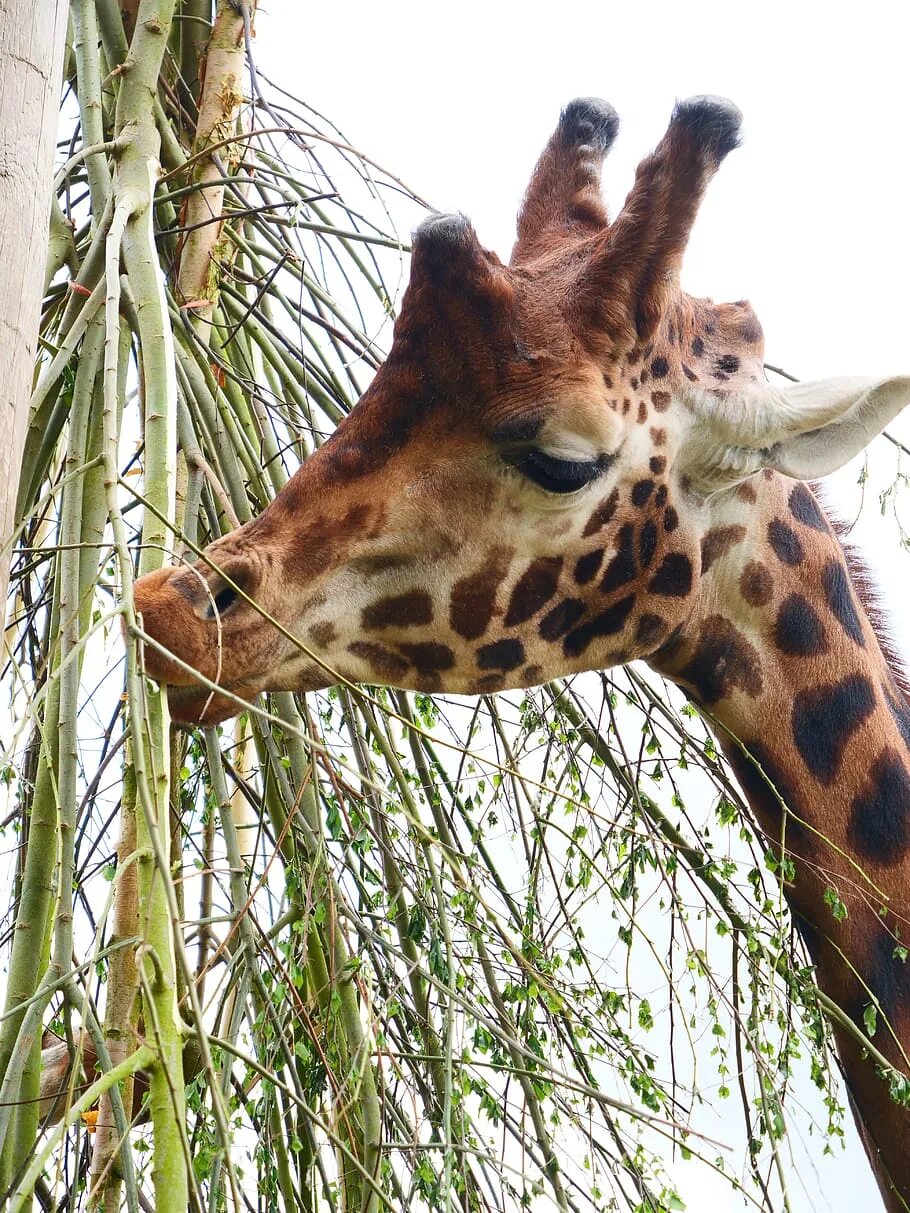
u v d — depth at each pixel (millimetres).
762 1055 3574
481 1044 3094
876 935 3627
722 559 3666
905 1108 3537
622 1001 3543
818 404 3537
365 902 3459
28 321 2490
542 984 3109
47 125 2600
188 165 3887
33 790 3512
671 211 3352
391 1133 3498
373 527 3191
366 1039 3031
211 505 3916
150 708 2643
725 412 3508
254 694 3088
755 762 3635
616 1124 3443
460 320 3201
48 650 3525
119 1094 2424
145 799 2029
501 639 3385
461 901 3273
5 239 2463
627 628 3545
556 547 3348
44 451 3660
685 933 3594
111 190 3693
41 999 2605
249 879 3332
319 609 3166
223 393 4086
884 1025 3576
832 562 3834
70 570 3127
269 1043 3068
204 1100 3000
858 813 3689
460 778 3770
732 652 3717
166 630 2768
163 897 2367
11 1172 2781
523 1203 3176
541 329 3279
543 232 3818
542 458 3240
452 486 3234
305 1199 3279
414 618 3293
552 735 3838
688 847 3789
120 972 3102
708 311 3775
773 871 3604
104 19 4336
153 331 3074
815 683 3729
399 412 3234
